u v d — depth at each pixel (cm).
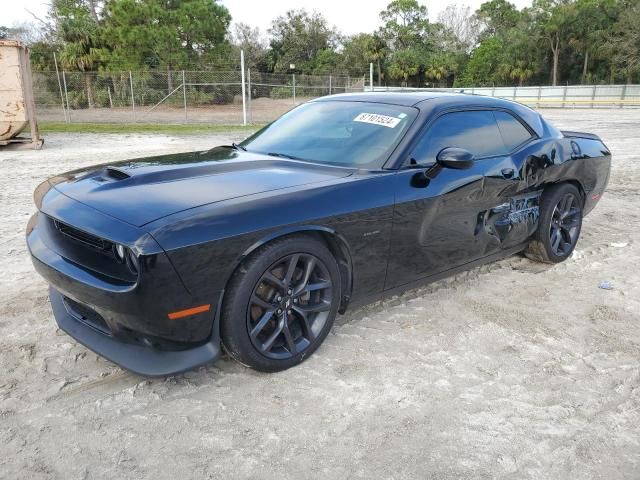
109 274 250
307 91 3002
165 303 241
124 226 244
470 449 239
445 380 292
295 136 379
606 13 5891
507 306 389
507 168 394
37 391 272
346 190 299
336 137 361
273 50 7056
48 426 246
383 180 316
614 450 241
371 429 250
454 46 7331
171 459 228
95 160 1062
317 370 297
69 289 264
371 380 289
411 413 263
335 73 6919
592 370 307
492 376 297
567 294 415
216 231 249
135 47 3459
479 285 428
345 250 305
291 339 291
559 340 341
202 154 372
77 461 225
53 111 2458
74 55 3556
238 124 2136
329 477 220
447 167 327
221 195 273
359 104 390
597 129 1823
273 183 294
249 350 273
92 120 2255
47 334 331
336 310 309
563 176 452
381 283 333
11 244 511
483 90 5012
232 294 262
